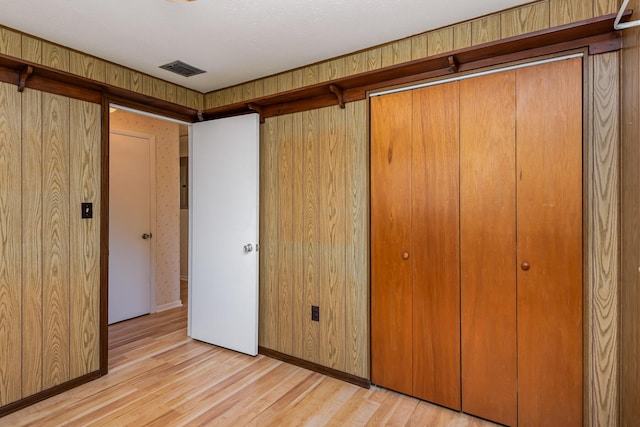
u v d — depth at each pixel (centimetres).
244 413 208
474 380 202
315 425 197
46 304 223
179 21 201
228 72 279
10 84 207
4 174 205
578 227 174
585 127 172
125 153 380
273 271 287
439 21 206
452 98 206
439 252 212
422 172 217
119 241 375
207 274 314
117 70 263
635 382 146
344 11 193
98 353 250
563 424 179
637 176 143
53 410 209
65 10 189
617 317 167
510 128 190
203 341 318
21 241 212
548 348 182
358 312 244
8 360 206
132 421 199
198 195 321
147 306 402
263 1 182
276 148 284
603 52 168
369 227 237
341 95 246
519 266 188
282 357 281
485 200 197
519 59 187
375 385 237
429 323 216
